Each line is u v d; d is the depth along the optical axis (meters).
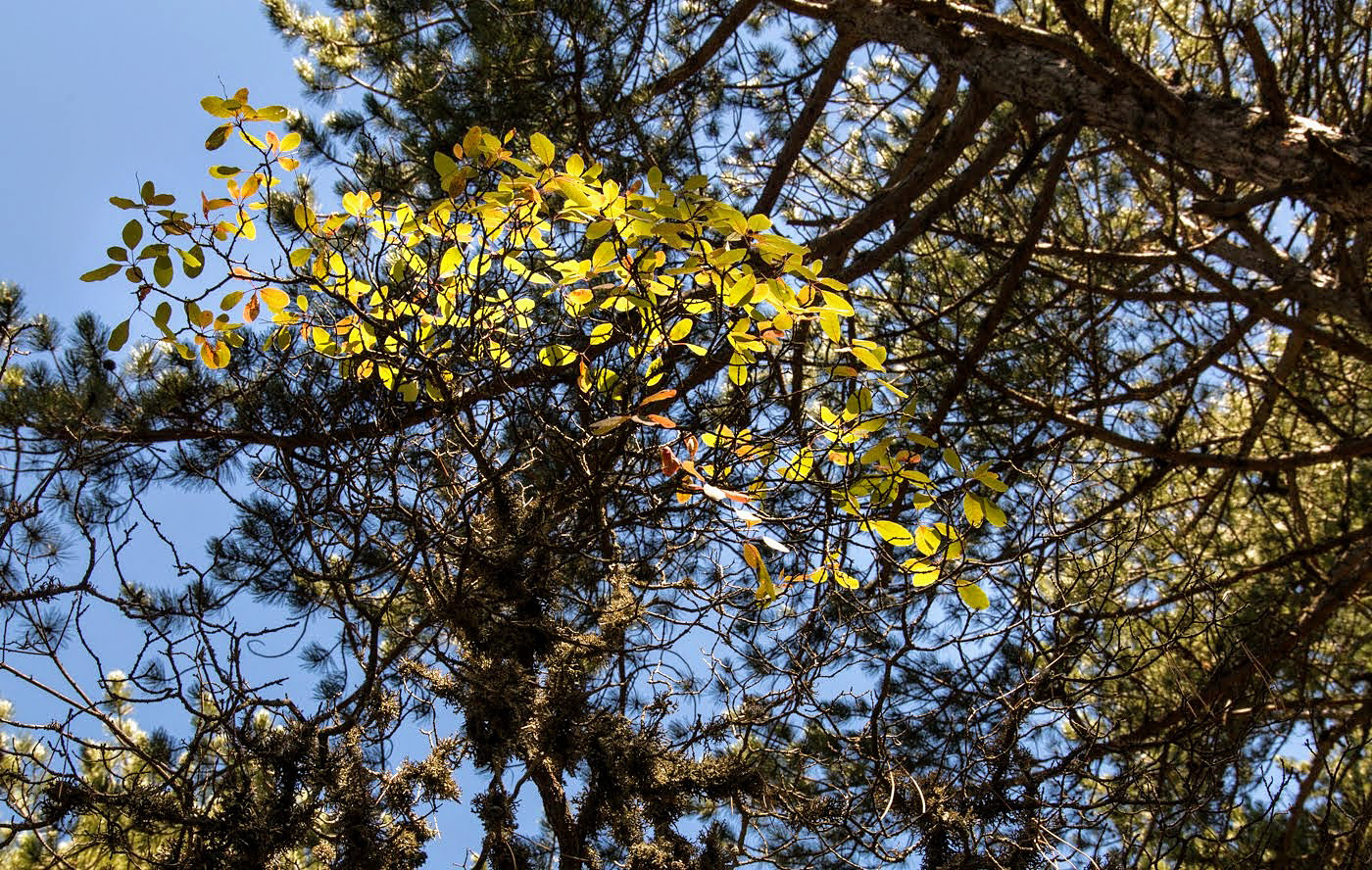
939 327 5.92
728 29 5.79
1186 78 5.31
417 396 3.46
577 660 3.44
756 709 3.57
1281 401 6.21
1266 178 3.82
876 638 3.51
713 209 2.61
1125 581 4.93
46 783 2.88
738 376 3.19
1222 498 6.33
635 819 3.38
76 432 3.84
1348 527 5.61
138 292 2.74
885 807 3.37
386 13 6.07
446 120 5.55
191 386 4.07
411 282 3.15
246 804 2.94
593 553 3.81
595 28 5.62
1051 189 4.46
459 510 3.41
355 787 3.08
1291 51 4.37
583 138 5.32
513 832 3.35
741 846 3.55
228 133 2.66
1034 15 5.54
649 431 3.47
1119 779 3.48
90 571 3.04
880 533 3.17
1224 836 4.07
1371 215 3.59
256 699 3.03
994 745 3.43
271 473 3.51
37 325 4.34
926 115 5.82
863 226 4.98
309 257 2.96
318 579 3.23
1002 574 3.84
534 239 3.16
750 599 3.74
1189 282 5.76
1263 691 3.92
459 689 3.33
